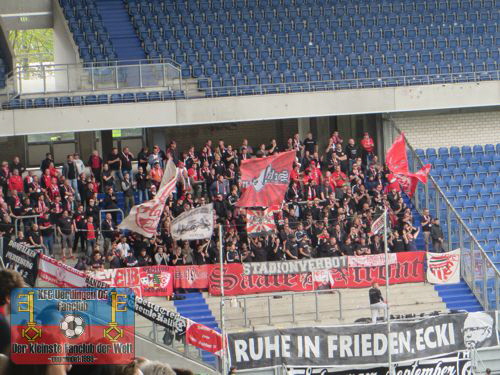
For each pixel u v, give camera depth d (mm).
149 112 66562
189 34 76125
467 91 71062
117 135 73500
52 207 57781
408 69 75000
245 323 54062
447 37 78188
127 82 67312
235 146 76125
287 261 56938
